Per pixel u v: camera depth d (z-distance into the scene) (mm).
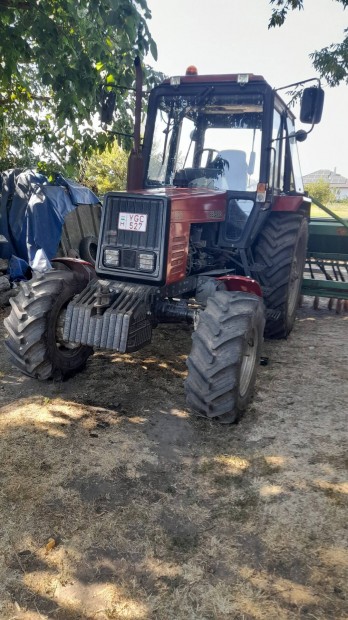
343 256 6773
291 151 5711
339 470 3062
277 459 3174
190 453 3223
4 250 7355
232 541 2455
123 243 3738
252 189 4594
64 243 7516
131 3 5293
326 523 2588
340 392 4211
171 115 4844
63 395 3979
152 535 2484
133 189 4973
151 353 4996
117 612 2051
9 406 3770
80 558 2330
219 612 2059
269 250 5094
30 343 3820
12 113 7961
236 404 3371
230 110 4652
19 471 2957
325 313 6973
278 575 2256
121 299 3717
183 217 3830
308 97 4219
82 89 5801
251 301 3553
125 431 3459
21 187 7430
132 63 5918
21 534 2465
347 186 68312
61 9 5891
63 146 7832
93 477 2928
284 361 4938
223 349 3324
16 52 5547
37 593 2139
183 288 4176
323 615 2053
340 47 12281
